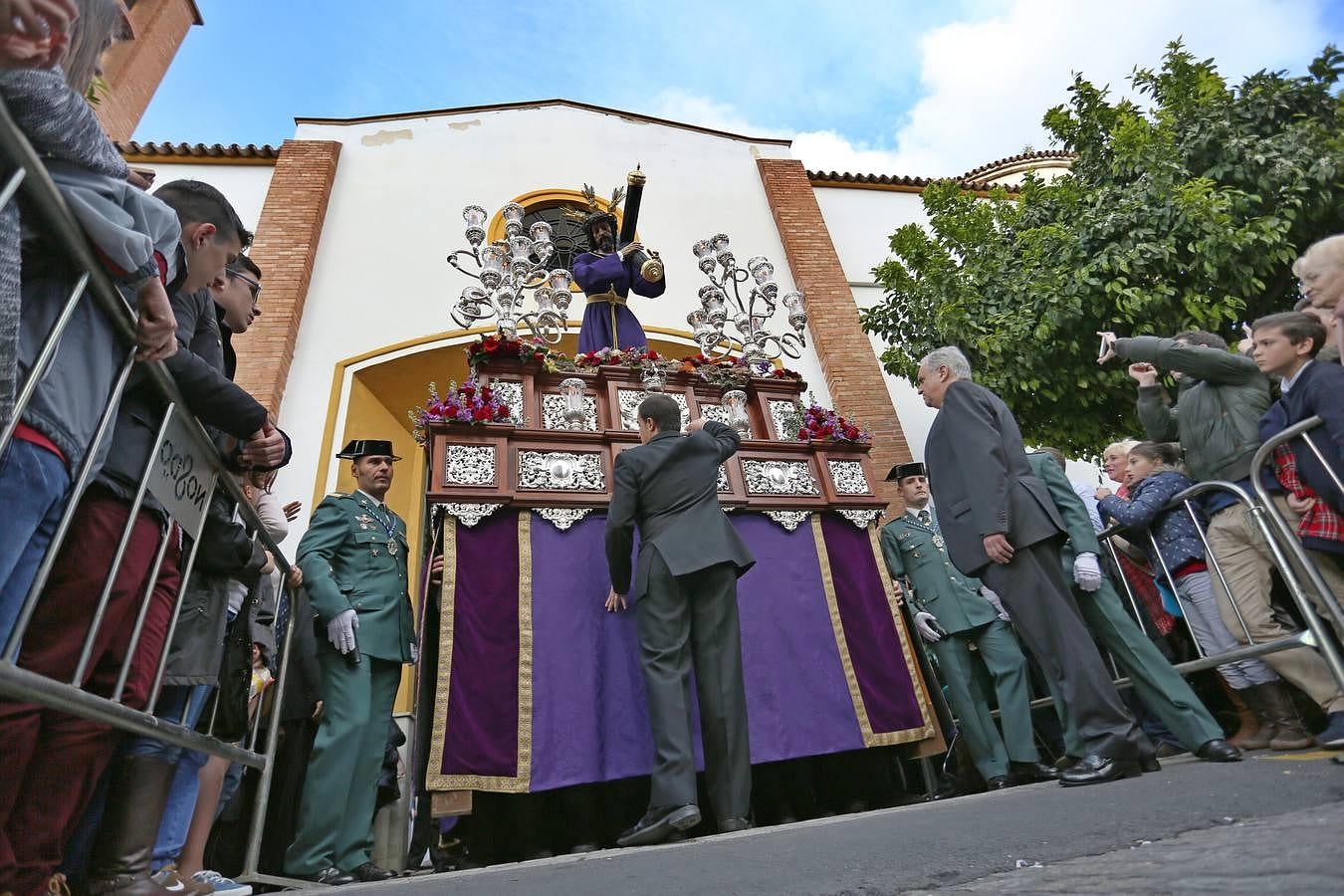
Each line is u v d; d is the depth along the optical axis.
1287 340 2.83
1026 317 7.13
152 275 1.50
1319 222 6.90
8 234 1.15
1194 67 7.51
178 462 1.89
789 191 9.72
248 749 2.78
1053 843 1.26
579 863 1.87
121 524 1.63
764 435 4.21
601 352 4.16
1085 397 7.08
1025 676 3.96
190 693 2.18
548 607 3.35
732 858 1.49
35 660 1.44
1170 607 3.50
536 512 3.53
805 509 3.93
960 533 2.85
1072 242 7.19
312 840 3.00
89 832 1.99
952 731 4.04
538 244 4.89
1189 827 1.27
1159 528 3.47
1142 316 6.87
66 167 1.34
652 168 9.57
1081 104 7.93
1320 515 2.60
